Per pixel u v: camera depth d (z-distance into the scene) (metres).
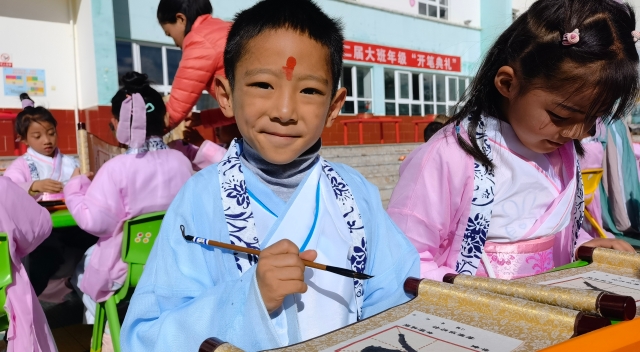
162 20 2.95
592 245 1.39
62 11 6.75
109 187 2.24
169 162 2.40
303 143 1.01
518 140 1.44
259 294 0.84
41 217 2.12
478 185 1.41
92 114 6.64
